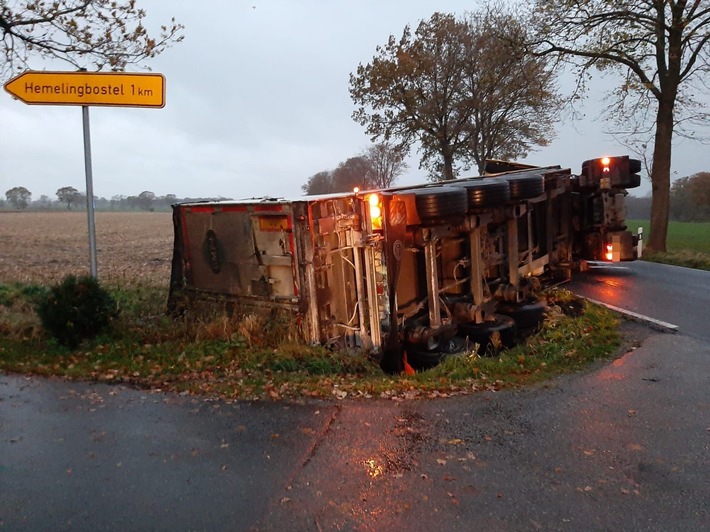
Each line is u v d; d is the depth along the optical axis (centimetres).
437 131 2816
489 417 491
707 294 1043
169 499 353
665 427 467
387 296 685
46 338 712
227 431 458
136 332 725
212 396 536
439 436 451
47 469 392
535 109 2705
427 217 672
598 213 1220
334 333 690
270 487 370
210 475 385
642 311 905
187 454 417
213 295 770
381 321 686
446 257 795
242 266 730
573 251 1241
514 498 357
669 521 331
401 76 2692
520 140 2861
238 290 743
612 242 1218
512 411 505
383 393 549
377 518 334
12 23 964
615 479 382
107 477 381
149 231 4644
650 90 1803
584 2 1792
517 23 2119
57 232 4453
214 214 755
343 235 691
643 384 573
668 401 525
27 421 475
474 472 392
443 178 2970
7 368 609
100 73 763
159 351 666
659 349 696
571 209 1216
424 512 341
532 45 1970
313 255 665
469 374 619
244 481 377
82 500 351
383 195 675
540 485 374
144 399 528
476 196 750
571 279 1236
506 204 848
